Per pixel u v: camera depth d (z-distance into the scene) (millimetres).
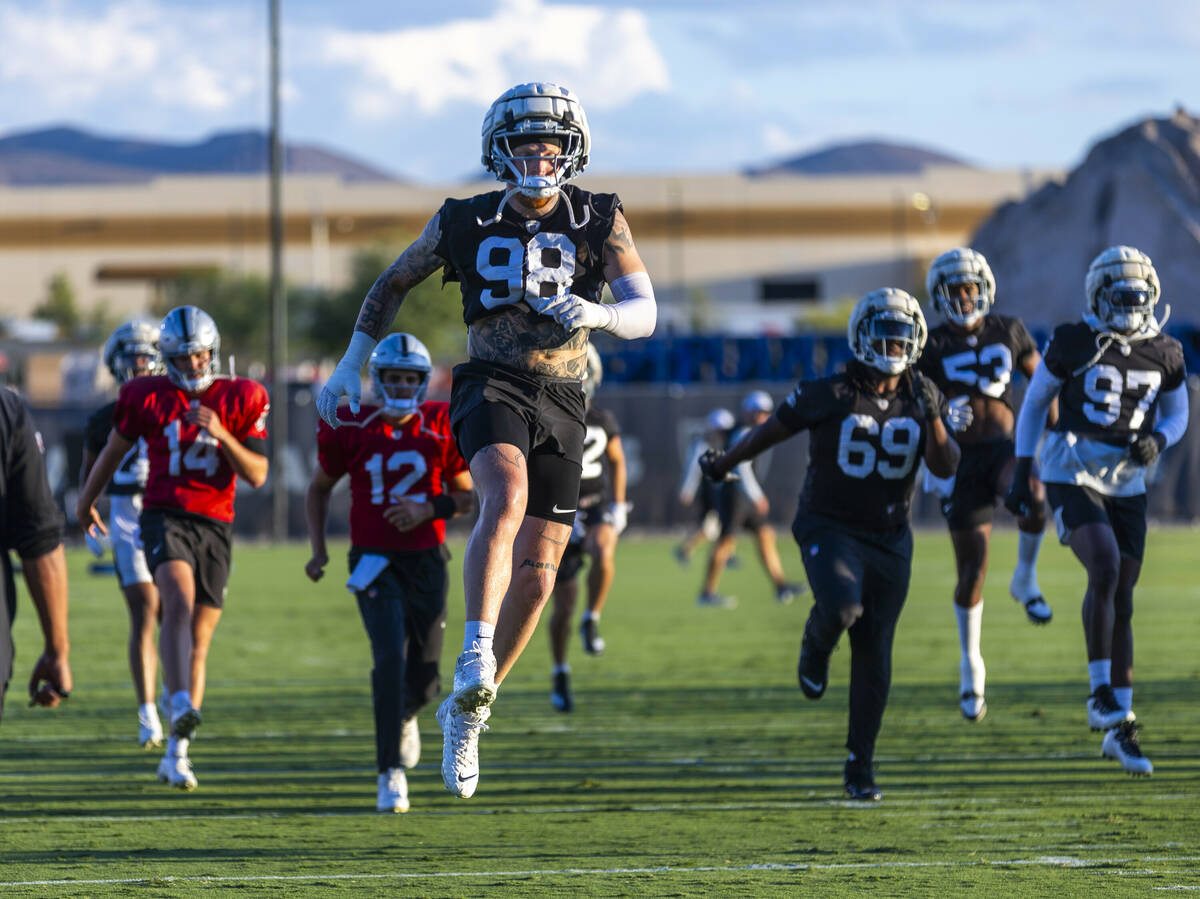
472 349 13109
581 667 32750
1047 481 20797
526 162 12852
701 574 56594
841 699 27562
